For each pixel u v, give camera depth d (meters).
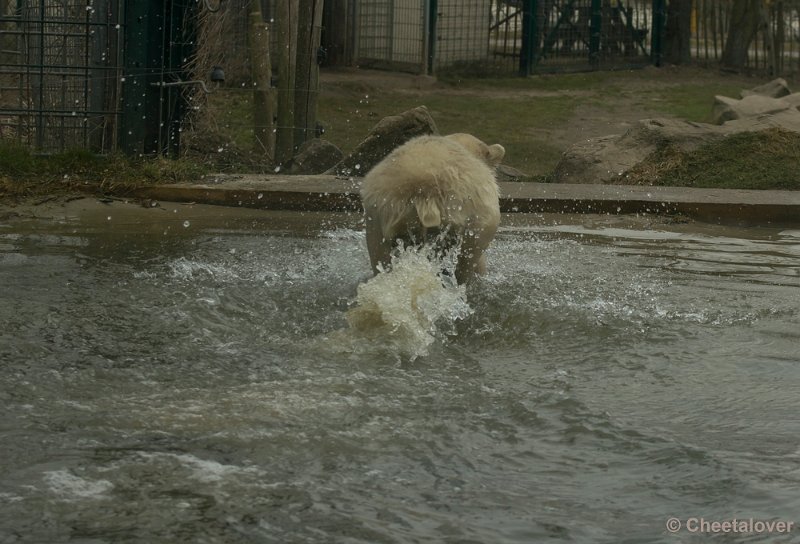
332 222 11.67
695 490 4.54
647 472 4.75
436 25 28.09
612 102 26.03
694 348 6.90
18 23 14.12
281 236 10.67
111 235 10.34
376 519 4.18
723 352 6.82
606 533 4.12
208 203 12.51
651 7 32.41
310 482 4.51
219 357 6.35
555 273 9.11
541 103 25.59
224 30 15.88
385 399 5.62
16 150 12.66
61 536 3.93
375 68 29.02
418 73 28.27
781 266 9.80
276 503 4.29
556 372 6.32
